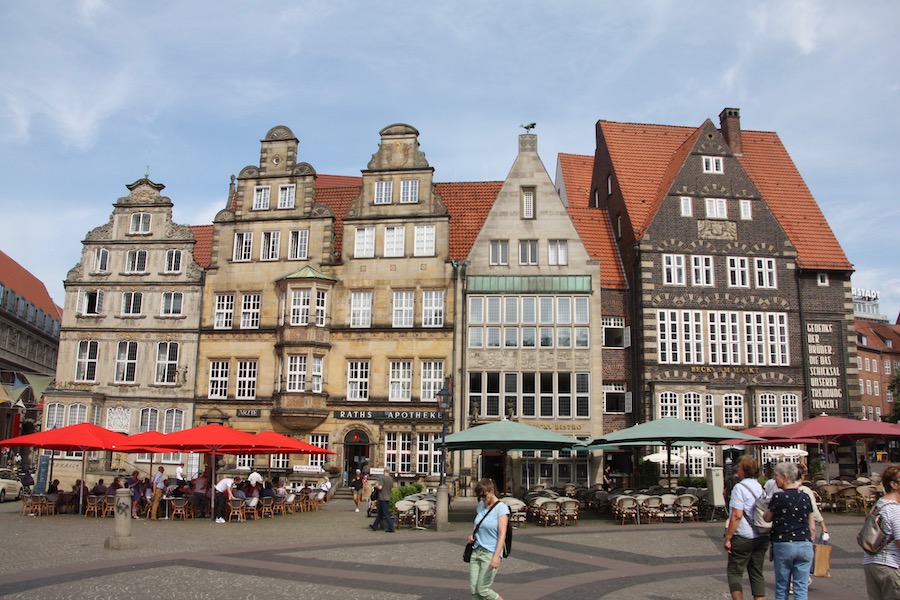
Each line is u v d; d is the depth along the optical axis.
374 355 43.91
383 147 46.38
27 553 19.16
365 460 43.22
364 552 19.80
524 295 43.56
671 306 43.66
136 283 47.19
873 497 28.03
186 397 45.38
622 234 47.72
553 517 27.30
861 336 102.12
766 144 53.25
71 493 31.89
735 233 45.16
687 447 42.53
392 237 45.31
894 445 87.44
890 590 9.37
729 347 43.62
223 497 29.81
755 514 11.53
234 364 45.34
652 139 52.53
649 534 23.66
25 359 88.00
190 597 13.55
